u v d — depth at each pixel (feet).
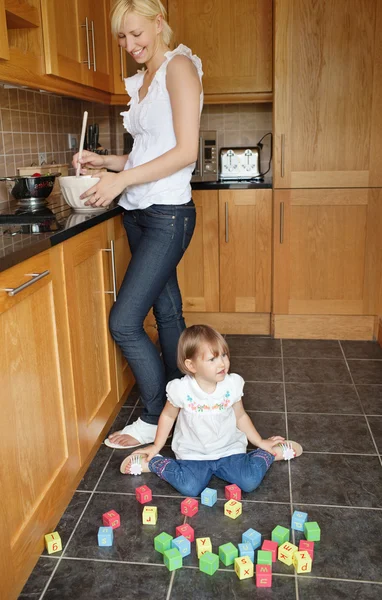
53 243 5.24
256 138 12.23
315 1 9.64
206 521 5.79
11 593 4.65
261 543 5.46
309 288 10.96
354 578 4.99
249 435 6.80
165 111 6.66
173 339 8.02
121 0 6.27
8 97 8.25
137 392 8.80
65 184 6.89
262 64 10.83
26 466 4.87
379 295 10.85
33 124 9.16
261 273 11.14
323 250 10.73
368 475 6.56
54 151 10.04
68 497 6.07
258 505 6.04
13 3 6.08
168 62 6.50
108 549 5.40
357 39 9.73
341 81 9.92
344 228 10.59
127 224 7.53
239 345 10.91
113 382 7.64
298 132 10.20
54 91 7.45
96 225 6.74
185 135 6.47
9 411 4.50
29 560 5.02
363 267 10.74
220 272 11.21
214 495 6.04
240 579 5.00
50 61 6.98
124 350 7.18
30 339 4.90
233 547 5.22
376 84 9.88
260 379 9.30
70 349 5.90
